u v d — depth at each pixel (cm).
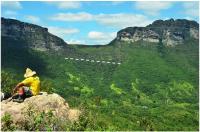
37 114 1101
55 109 1156
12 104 1170
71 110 1189
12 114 1102
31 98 1175
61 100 1196
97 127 1137
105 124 1166
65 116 1148
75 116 1166
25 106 1131
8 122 1065
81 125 1109
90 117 1155
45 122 1098
